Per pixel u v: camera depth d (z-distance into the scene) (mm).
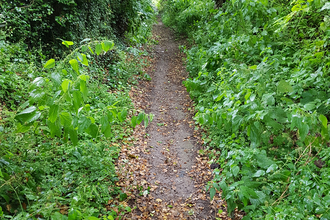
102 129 1793
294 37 4141
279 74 3521
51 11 5531
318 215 2160
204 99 5293
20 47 4930
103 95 5762
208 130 5059
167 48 12117
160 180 3990
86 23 7125
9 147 2340
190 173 4168
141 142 5031
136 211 3271
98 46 1767
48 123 1614
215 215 3234
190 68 7703
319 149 2619
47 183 2689
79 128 1694
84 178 3090
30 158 2648
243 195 2252
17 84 4289
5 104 3902
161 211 3332
